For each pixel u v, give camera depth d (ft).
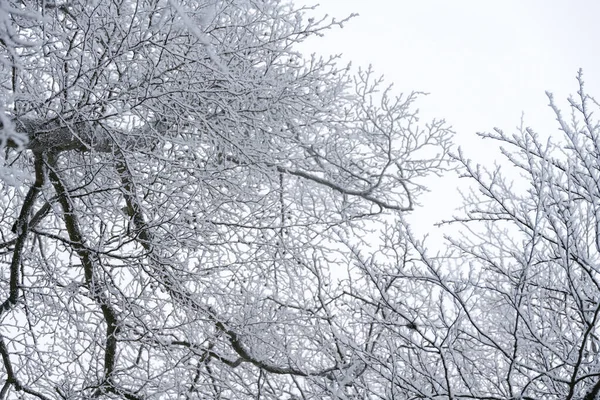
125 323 20.25
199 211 18.81
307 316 19.26
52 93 15.38
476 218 16.55
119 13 14.52
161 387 20.36
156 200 19.03
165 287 19.94
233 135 18.48
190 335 20.76
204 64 15.02
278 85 19.04
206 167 18.85
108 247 20.29
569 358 15.51
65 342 21.21
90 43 14.62
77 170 19.67
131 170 16.62
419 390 15.49
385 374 17.19
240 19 18.67
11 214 20.92
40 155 16.47
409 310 16.85
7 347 19.34
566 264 14.67
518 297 15.74
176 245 19.62
